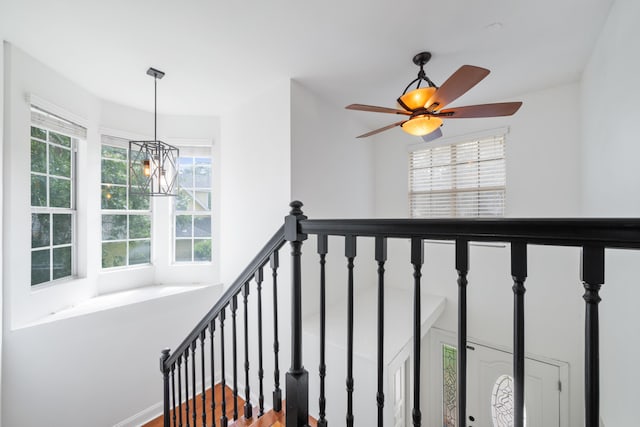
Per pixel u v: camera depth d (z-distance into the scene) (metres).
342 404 2.19
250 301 3.11
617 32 1.65
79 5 1.72
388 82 2.77
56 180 2.61
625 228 0.51
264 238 3.01
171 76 2.62
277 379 1.44
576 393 2.69
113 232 3.19
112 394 2.64
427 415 3.48
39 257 2.44
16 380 2.12
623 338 1.58
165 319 3.04
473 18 1.86
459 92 1.72
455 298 3.38
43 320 2.32
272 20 1.89
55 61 2.34
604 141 1.92
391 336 2.40
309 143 2.95
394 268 3.94
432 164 3.71
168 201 3.55
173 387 1.94
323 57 2.34
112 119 3.15
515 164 3.06
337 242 3.34
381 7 1.77
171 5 1.74
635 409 1.43
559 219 0.56
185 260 3.62
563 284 2.76
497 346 3.07
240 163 3.28
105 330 2.62
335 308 3.12
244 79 2.70
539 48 2.18
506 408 3.01
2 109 2.03
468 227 0.68
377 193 4.18
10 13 1.78
